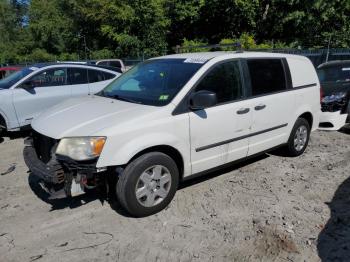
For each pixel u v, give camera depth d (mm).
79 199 4383
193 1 27297
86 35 35219
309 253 3307
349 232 3635
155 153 3867
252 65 4867
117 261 3238
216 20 27938
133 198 3773
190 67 4383
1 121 7230
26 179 5086
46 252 3377
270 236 3574
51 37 38906
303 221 3852
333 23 25328
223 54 4637
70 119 3932
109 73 8641
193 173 4301
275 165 5496
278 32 26734
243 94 4684
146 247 3430
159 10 27312
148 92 4371
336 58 15773
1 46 43250
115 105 4188
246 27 27219
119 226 3791
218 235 3607
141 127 3732
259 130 4922
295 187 4711
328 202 4289
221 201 4312
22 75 7613
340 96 7367
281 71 5305
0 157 6164
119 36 27922
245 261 3209
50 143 3801
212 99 3885
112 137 3572
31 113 7410
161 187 3992
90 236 3621
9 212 4125
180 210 4105
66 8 36031
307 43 25219
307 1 24312
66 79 7914
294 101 5449
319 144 6660
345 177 5043
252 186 4738
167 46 29047
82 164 3578
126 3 28312
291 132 5578
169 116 3930
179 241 3518
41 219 3957
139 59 24500
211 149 4367
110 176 3898
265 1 25953
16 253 3369
